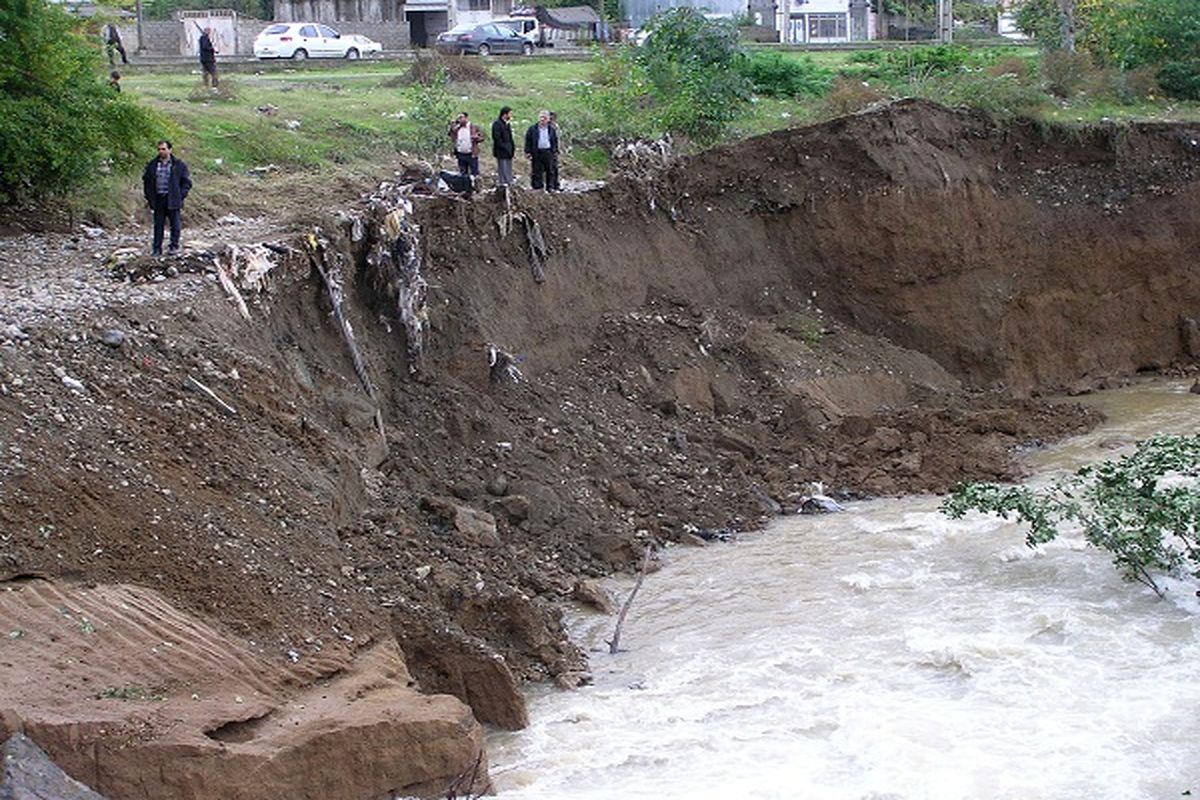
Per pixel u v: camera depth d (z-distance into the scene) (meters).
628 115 32.84
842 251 29.19
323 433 16.84
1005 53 41.69
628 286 26.28
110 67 35.62
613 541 18.77
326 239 20.23
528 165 29.95
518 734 13.50
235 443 15.19
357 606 13.86
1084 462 23.17
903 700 13.99
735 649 15.59
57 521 12.45
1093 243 30.78
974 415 25.08
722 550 19.31
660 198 27.98
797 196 29.17
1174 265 31.22
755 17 60.06
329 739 11.21
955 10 63.12
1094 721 13.32
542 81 38.12
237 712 11.26
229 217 23.67
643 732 13.48
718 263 28.31
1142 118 33.03
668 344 25.06
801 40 59.81
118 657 11.40
